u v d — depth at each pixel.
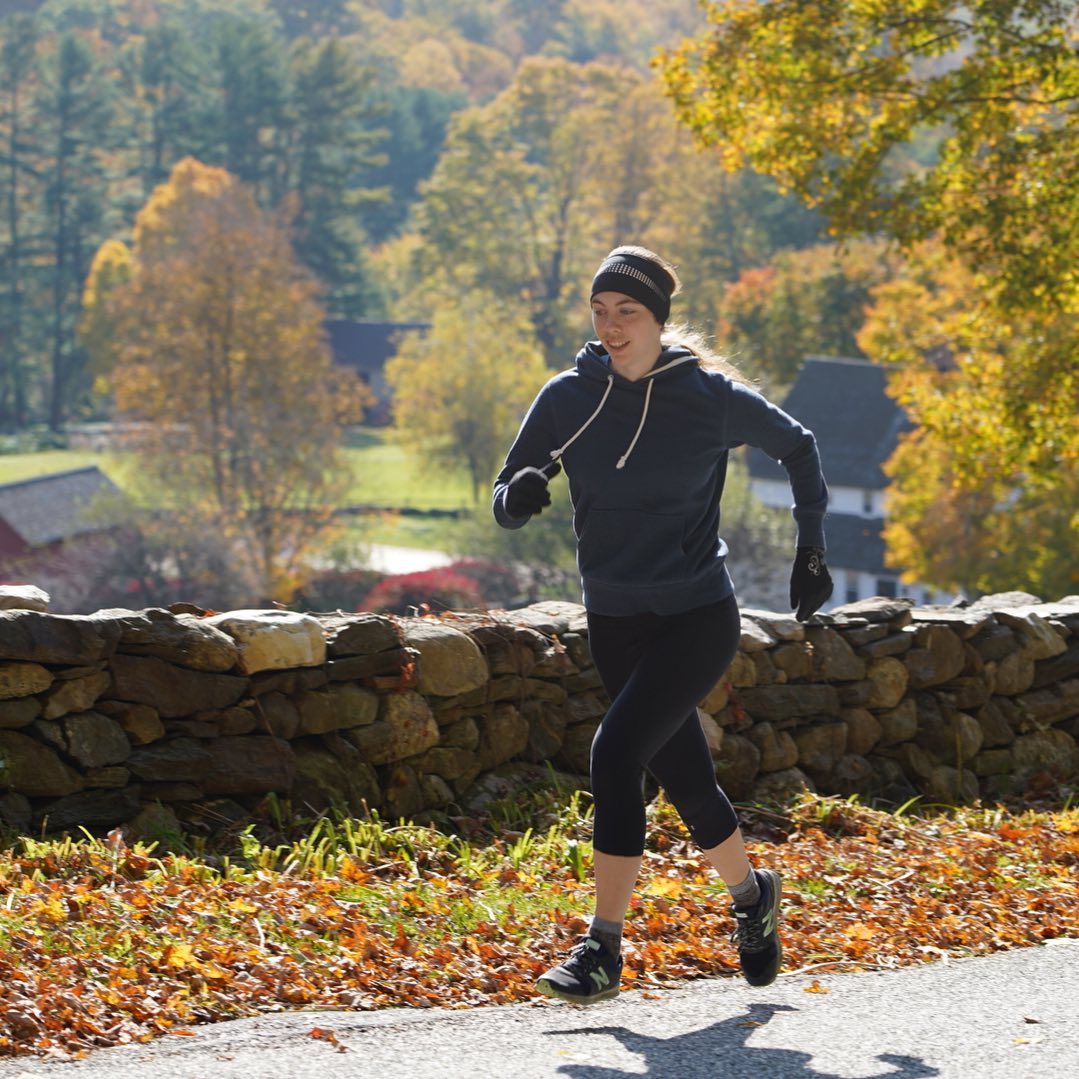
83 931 10.12
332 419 127.31
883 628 17.31
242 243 131.00
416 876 12.27
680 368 8.84
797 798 15.83
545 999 9.34
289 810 13.20
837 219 40.97
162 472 115.81
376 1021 8.70
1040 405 44.03
